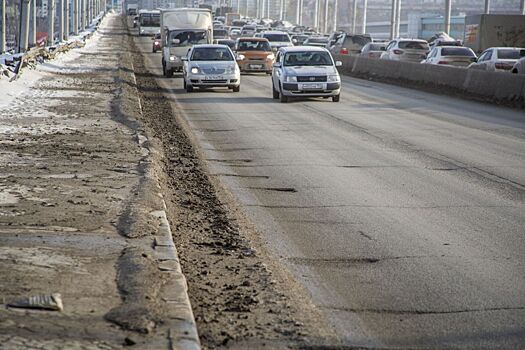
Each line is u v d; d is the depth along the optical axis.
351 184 15.08
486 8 71.75
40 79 40.88
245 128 24.20
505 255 10.17
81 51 77.56
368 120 26.66
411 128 24.30
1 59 42.81
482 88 36.97
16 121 23.19
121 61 63.31
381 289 8.81
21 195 12.34
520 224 11.86
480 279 9.17
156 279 8.27
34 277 8.13
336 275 9.34
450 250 10.42
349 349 7.04
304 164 17.44
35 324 6.83
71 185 13.30
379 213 12.61
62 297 7.58
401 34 181.88
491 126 25.00
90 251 9.23
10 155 16.56
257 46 56.28
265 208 13.02
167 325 7.03
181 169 16.84
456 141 21.22
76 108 27.47
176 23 58.16
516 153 19.05
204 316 7.74
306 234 11.28
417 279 9.18
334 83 34.06
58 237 9.80
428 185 14.95
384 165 17.25
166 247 9.63
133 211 11.36
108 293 7.77
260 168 16.95
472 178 15.67
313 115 28.38
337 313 8.01
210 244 10.60
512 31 61.06
